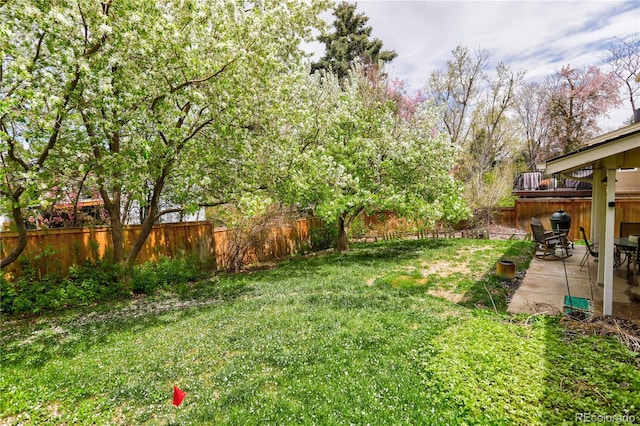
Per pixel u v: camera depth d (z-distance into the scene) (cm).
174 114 655
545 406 288
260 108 695
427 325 468
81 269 718
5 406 325
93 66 509
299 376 349
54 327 550
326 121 988
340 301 602
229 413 294
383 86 2030
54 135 512
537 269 803
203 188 730
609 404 287
